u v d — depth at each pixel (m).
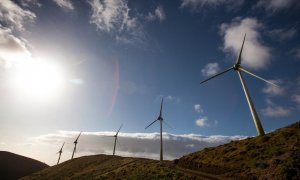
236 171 38.31
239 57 68.88
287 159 33.75
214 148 59.44
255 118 57.88
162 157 90.75
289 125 51.50
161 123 102.44
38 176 123.25
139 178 51.25
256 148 44.84
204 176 41.34
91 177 71.81
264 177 31.73
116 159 103.75
